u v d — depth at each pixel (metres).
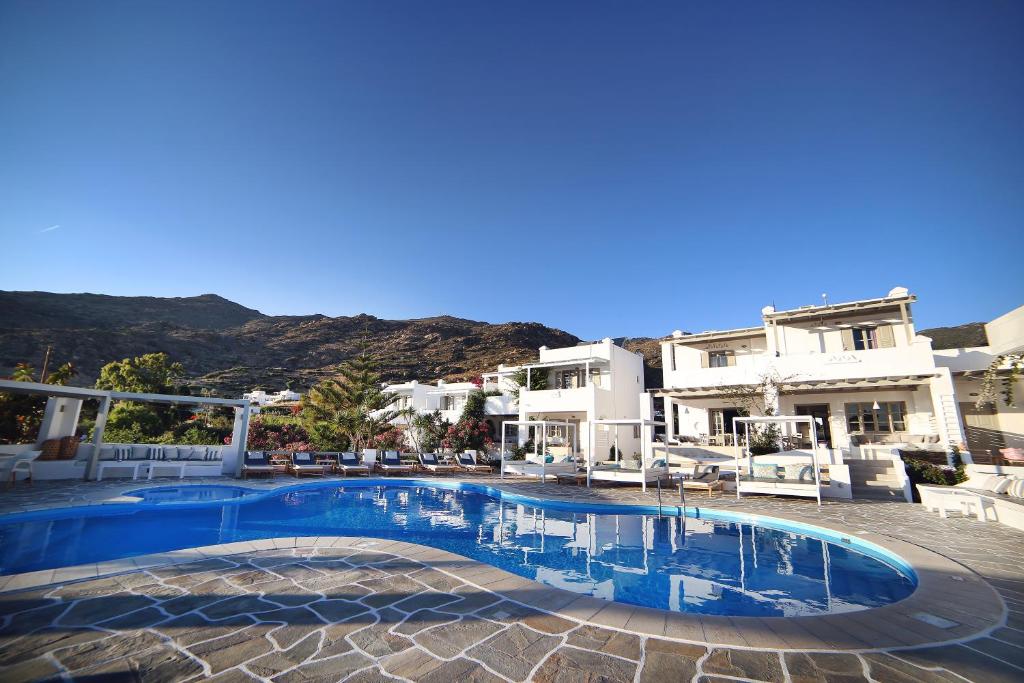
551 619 4.29
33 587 4.84
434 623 4.14
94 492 12.07
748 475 15.24
